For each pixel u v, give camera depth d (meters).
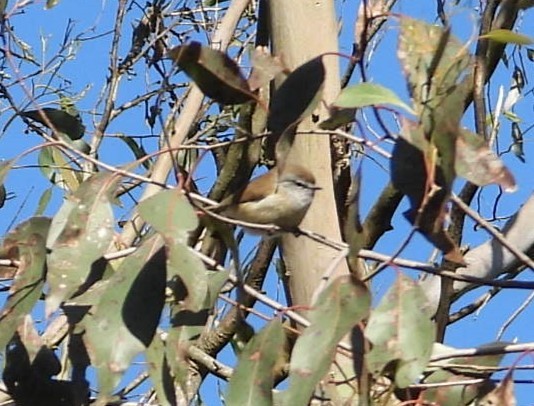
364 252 6.38
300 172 8.72
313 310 5.87
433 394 6.92
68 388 6.83
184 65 6.26
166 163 9.25
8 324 6.45
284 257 8.85
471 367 6.98
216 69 6.27
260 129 10.55
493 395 6.28
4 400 7.25
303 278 8.71
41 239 6.56
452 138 5.67
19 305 6.47
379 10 8.55
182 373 6.38
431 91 5.83
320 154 8.91
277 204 8.63
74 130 8.11
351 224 6.04
